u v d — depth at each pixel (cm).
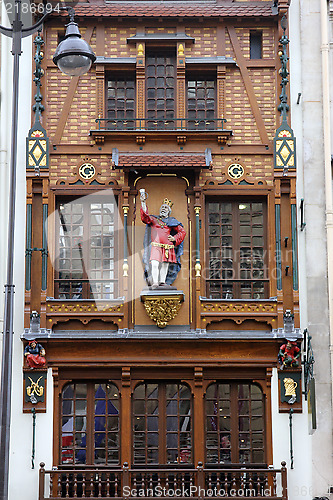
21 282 2430
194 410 2388
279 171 2456
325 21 2548
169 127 2497
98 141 2486
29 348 2372
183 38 2533
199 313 2403
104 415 2408
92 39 2547
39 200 2456
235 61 2536
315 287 2431
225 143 2498
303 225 2430
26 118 2505
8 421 1748
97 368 2400
